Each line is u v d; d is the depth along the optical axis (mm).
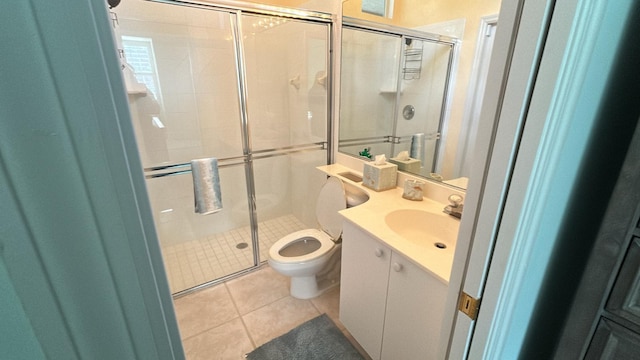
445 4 1385
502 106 545
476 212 638
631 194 554
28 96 218
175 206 2479
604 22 499
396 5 1631
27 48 209
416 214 1440
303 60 2469
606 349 634
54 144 237
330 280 2121
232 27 2178
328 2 2145
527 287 680
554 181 576
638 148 536
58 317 279
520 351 801
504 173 563
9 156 222
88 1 227
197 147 2471
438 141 1529
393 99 1772
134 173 289
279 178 2955
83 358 308
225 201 2725
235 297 2004
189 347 1610
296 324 1758
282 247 1946
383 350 1334
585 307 655
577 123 563
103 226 280
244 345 1619
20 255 245
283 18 2104
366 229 1260
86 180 259
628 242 570
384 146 1910
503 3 512
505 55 526
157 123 2264
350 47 2029
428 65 1521
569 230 739
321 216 2047
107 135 261
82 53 232
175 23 2133
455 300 743
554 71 472
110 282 299
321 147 2502
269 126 2727
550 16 460
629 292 582
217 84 2422
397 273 1152
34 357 278
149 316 340
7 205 229
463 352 740
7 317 252
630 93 702
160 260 334
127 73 2045
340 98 2215
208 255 2496
